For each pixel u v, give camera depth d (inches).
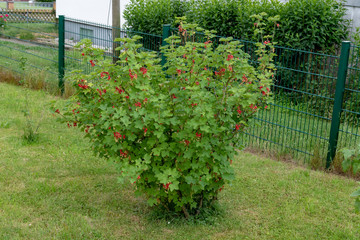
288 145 250.1
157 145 152.4
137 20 378.6
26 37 460.4
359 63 295.3
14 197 180.7
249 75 170.2
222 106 156.3
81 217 166.7
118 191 193.3
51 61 382.9
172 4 380.8
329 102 293.1
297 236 160.4
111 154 164.7
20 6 1038.4
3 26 471.2
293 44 325.1
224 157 156.6
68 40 392.5
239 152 248.4
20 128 269.3
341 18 341.1
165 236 157.9
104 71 157.3
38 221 163.3
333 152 224.4
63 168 214.7
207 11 351.6
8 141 245.3
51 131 267.4
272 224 169.2
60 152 233.9
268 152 248.4
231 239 157.8
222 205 181.2
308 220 173.2
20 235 153.3
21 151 231.9
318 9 320.8
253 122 168.4
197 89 151.5
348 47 214.1
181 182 158.7
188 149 150.2
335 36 325.7
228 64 156.6
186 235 159.0
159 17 371.9
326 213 179.9
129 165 151.4
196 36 274.7
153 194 156.9
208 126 144.8
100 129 167.9
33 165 215.6
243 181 208.8
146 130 150.0
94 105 173.2
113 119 149.0
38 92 355.6
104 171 213.6
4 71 399.9
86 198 184.9
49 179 201.5
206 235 159.6
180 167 154.7
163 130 150.3
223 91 160.9
